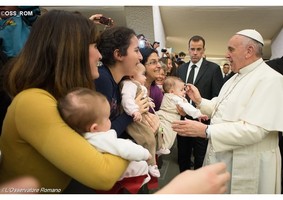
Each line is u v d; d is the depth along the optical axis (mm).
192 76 2539
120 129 1107
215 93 2441
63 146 623
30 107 650
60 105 725
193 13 3246
